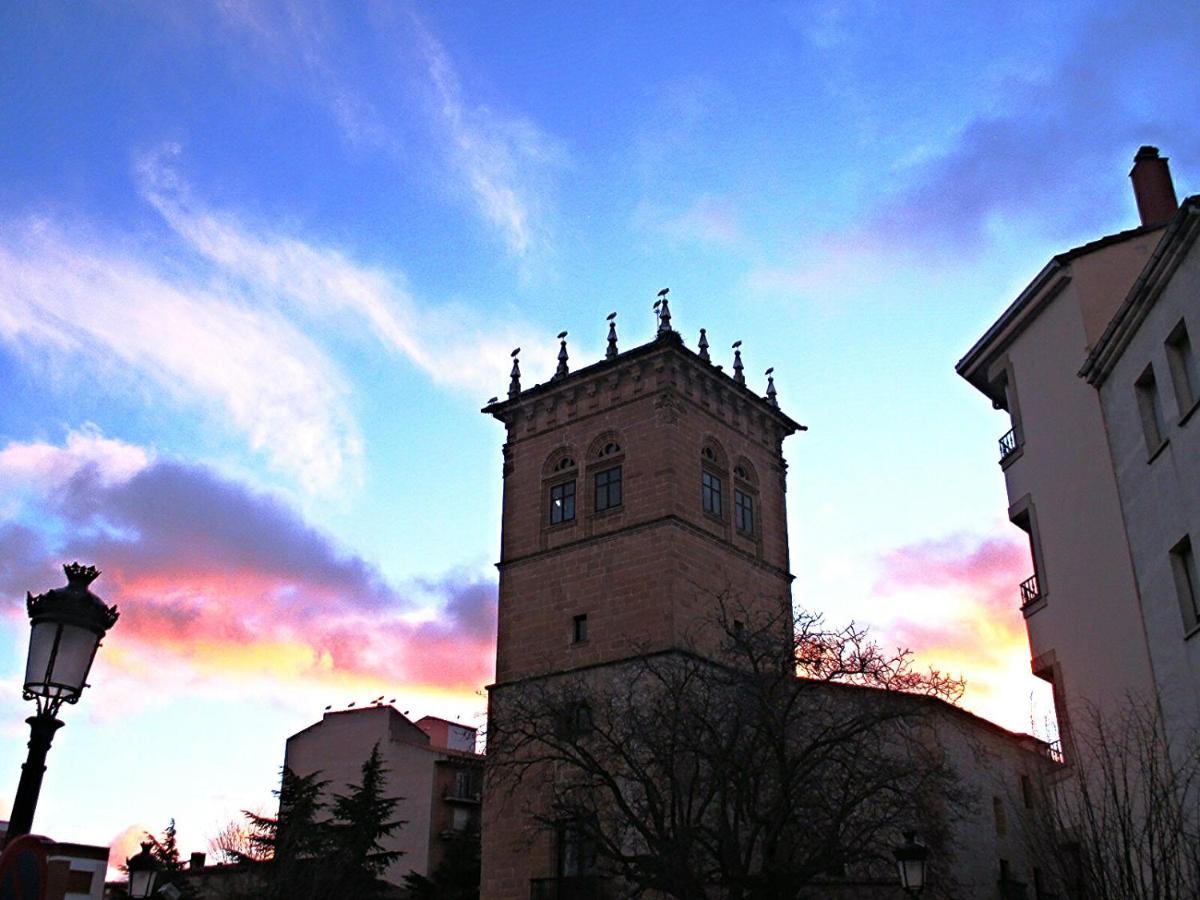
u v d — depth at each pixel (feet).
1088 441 112.47
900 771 120.98
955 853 171.53
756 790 116.98
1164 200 126.31
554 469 196.95
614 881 155.63
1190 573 93.76
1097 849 75.15
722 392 199.52
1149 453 98.58
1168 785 80.94
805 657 127.13
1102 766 84.94
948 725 179.32
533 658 183.11
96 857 52.31
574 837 156.66
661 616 171.53
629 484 185.06
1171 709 94.27
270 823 222.48
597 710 156.97
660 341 187.52
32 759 35.73
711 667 151.94
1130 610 103.04
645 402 188.75
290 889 199.82
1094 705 104.78
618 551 180.65
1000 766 196.75
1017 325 126.82
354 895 205.36
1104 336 105.09
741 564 189.88
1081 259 117.70
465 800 256.32
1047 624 118.01
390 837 247.29
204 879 232.32
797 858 126.11
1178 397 93.30
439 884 232.94
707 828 115.55
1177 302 92.58
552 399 201.36
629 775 132.46
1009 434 130.62
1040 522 120.98
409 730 280.10
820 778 121.29
